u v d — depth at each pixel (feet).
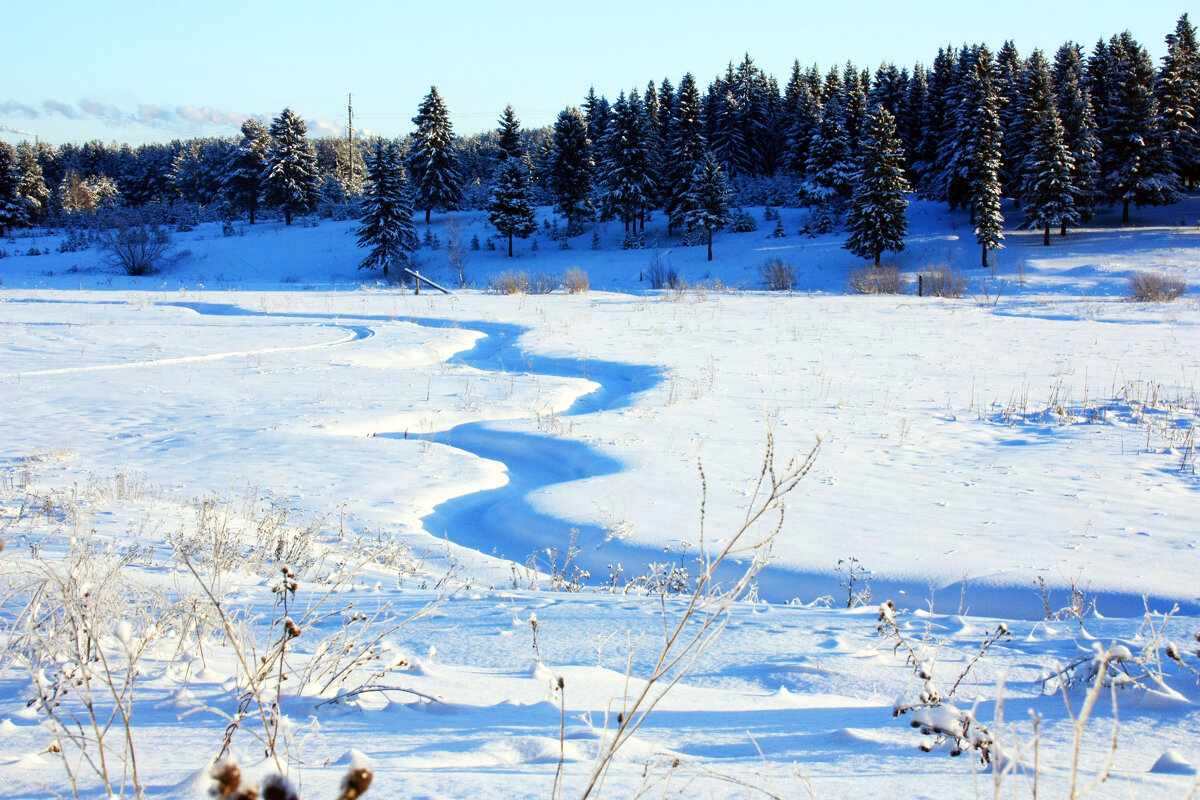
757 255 207.21
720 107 288.30
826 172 235.40
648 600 18.47
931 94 263.70
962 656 12.76
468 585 20.34
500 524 29.73
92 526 22.81
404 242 216.33
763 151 308.81
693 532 26.76
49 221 302.25
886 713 9.60
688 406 48.49
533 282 156.97
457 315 102.01
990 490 31.37
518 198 230.89
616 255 221.66
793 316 100.89
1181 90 221.87
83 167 458.50
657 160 255.50
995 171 185.98
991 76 239.71
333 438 42.45
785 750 7.71
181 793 5.89
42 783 6.19
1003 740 8.00
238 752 7.20
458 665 12.49
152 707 9.06
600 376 64.28
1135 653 11.46
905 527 26.91
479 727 8.52
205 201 343.05
